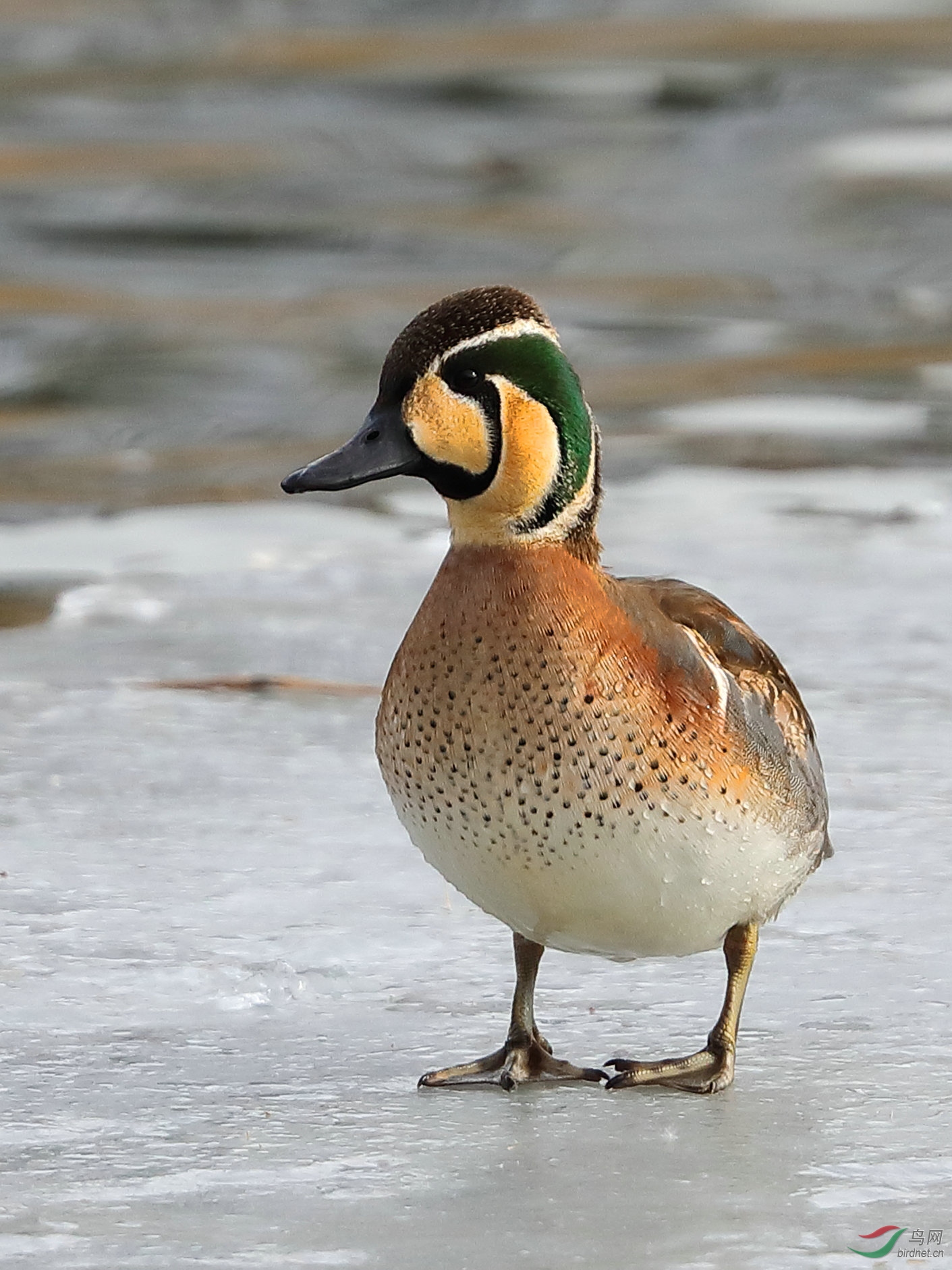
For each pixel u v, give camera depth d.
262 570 19.41
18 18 48.22
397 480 23.72
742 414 25.89
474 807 8.92
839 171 37.72
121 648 16.77
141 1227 7.59
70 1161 8.21
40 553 20.03
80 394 27.06
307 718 14.95
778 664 10.08
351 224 35.00
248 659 16.47
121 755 14.02
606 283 32.25
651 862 8.91
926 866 11.91
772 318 30.61
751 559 19.62
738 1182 8.06
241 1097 8.95
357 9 49.56
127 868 11.83
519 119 41.38
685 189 37.12
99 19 48.25
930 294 31.69
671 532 20.72
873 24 47.12
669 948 9.41
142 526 21.17
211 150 39.22
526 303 9.22
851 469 23.36
